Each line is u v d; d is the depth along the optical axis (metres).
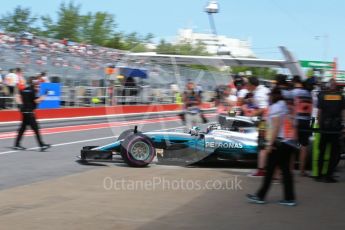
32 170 8.67
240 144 8.91
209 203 6.27
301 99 8.12
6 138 13.83
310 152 8.92
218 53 9.89
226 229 5.09
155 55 7.88
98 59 28.64
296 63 11.69
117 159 9.88
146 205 6.12
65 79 23.11
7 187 7.17
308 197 6.71
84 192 6.86
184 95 8.23
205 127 9.14
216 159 9.09
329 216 5.67
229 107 8.85
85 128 17.61
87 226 5.14
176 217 5.55
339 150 8.12
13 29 59.50
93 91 24.17
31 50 26.22
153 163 9.54
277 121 6.00
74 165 9.27
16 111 19.05
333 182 7.88
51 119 20.73
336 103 7.88
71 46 30.67
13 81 19.39
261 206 6.13
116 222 5.31
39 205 6.05
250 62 11.25
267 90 8.29
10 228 5.02
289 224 5.30
